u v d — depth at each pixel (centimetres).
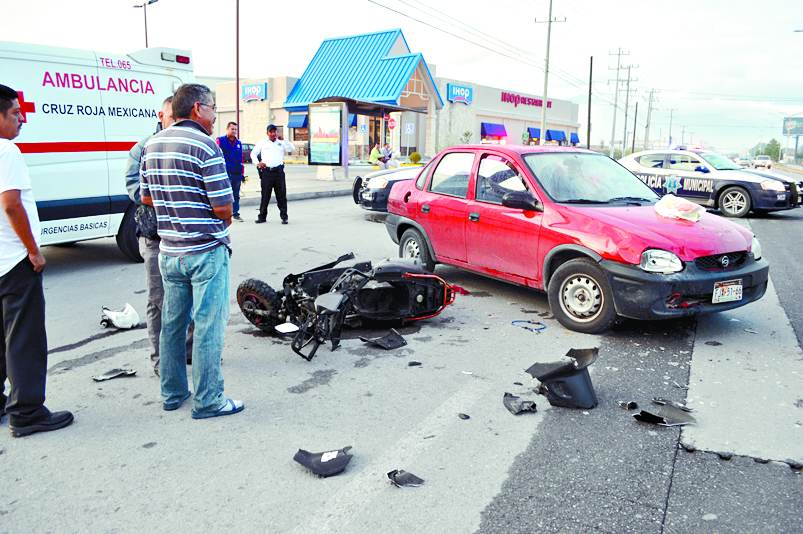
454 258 630
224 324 349
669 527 244
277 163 1095
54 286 665
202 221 326
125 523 249
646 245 449
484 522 248
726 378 398
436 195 647
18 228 306
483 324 531
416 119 4531
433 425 336
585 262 484
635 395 374
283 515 254
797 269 752
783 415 342
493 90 5094
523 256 542
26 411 325
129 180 392
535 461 296
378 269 501
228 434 328
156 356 416
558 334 499
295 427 336
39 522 251
